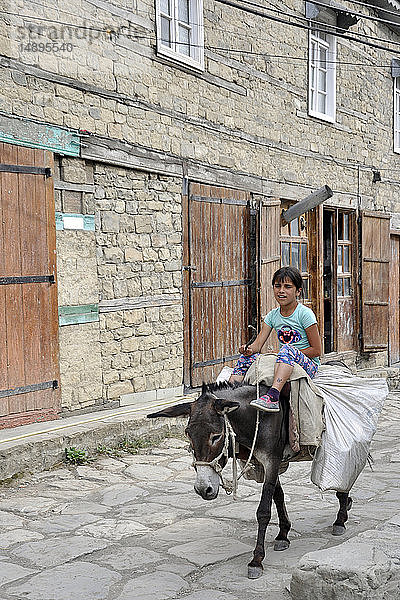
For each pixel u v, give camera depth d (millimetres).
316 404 4676
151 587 4203
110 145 8164
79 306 7852
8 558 4672
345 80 13703
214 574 4426
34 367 7270
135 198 8641
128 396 8539
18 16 7023
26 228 7172
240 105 10648
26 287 7180
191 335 9492
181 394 9328
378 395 5051
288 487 6574
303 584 3797
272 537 5113
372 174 14836
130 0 8445
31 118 7188
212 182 10023
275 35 11430
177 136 9289
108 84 8141
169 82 9133
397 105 16125
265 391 4566
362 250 14203
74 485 6375
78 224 7844
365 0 14250
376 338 14672
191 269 9469
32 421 7270
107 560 4648
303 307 4910
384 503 6047
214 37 10023
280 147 11695
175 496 6125
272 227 11000
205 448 4094
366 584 3604
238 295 10523
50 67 7395
